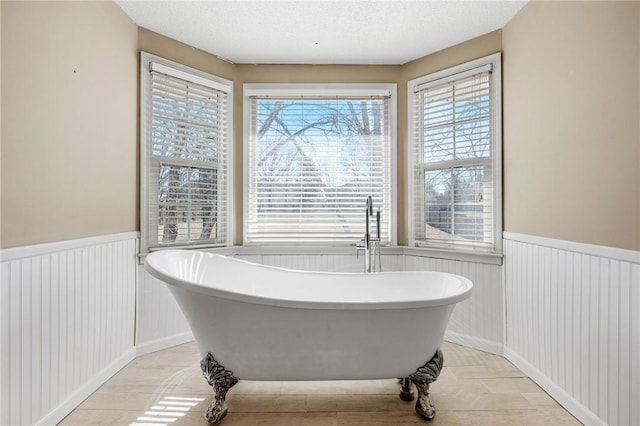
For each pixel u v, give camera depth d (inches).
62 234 73.1
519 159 93.5
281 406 75.1
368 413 72.6
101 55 86.1
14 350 61.0
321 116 124.3
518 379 87.0
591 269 68.2
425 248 116.1
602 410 65.2
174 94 109.5
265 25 101.1
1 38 60.4
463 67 109.1
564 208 76.4
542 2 84.0
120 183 93.2
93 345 81.6
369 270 106.0
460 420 70.1
